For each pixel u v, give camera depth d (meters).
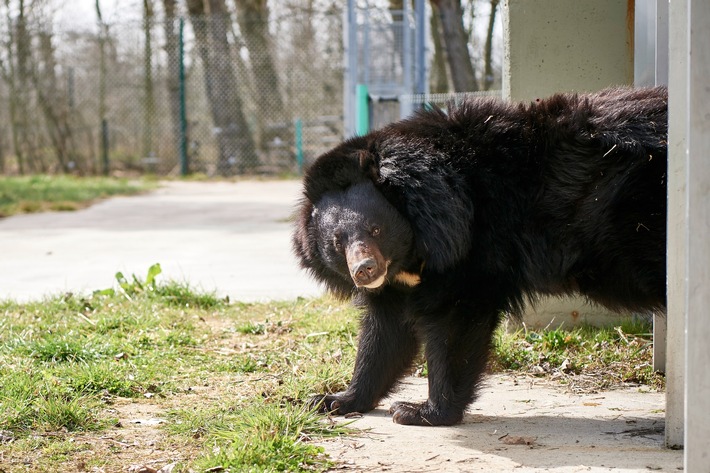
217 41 23.64
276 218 13.37
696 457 2.88
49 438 3.95
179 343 5.82
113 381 4.76
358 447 3.82
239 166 23.86
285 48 24.61
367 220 3.94
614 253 3.97
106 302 6.95
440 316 4.11
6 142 24.78
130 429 4.11
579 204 3.96
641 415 4.34
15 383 4.51
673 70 3.48
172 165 24.44
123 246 10.53
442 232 3.92
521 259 4.06
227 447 3.72
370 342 4.46
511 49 6.03
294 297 7.48
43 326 6.10
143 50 24.00
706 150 2.83
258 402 4.44
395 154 4.04
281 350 5.66
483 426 4.18
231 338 6.05
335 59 24.41
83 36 23.83
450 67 18.30
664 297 3.99
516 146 4.05
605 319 6.01
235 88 23.88
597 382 5.01
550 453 3.69
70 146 24.53
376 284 3.88
